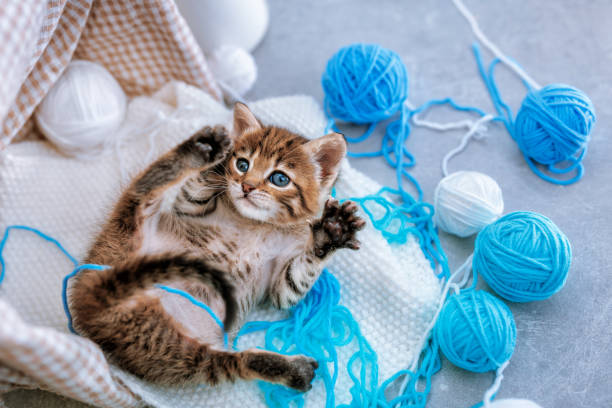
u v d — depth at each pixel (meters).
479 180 0.51
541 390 0.47
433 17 0.67
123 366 0.45
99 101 0.54
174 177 0.47
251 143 0.48
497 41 0.64
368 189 0.55
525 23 0.65
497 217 0.51
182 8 0.60
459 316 0.47
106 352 0.45
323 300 0.50
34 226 0.52
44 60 0.51
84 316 0.45
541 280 0.47
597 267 0.51
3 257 0.51
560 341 0.49
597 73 0.61
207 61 0.61
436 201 0.53
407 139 0.60
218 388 0.47
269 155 0.48
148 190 0.47
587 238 0.53
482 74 0.62
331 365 0.49
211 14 0.60
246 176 0.47
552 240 0.47
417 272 0.52
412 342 0.49
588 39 0.63
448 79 0.62
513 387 0.47
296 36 0.67
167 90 0.59
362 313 0.50
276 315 0.51
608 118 0.58
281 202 0.47
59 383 0.40
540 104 0.53
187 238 0.48
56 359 0.39
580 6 0.65
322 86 0.59
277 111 0.57
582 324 0.49
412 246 0.53
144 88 0.59
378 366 0.48
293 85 0.63
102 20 0.55
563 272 0.47
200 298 0.47
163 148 0.55
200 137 0.47
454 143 0.59
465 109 0.61
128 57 0.57
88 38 0.55
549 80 0.61
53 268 0.51
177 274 0.45
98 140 0.54
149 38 0.56
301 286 0.49
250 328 0.50
